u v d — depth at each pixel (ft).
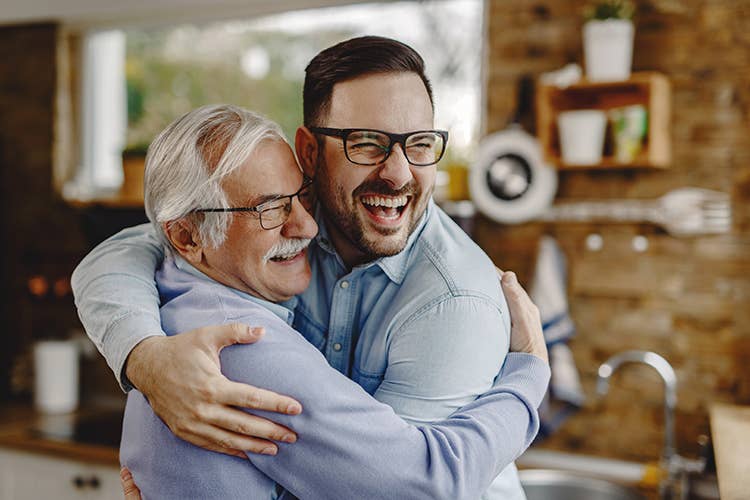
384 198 3.57
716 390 7.75
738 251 7.65
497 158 8.38
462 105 9.02
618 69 7.54
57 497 8.91
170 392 3.23
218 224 3.58
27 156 10.96
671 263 7.89
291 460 3.29
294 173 3.66
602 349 8.18
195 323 3.56
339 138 3.57
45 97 10.84
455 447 3.31
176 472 3.44
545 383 3.78
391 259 3.81
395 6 9.31
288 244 3.67
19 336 11.13
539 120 7.88
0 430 9.26
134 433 3.74
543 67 8.38
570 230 8.28
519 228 8.48
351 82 3.53
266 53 10.10
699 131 7.73
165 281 3.85
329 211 3.73
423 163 3.60
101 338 3.58
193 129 3.60
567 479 7.66
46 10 10.55
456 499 3.26
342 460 3.25
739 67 7.59
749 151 7.57
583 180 8.19
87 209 9.82
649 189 7.93
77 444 8.72
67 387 10.33
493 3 8.59
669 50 7.81
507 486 4.07
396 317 3.65
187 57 10.59
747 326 7.63
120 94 11.04
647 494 7.32
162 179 3.65
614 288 8.11
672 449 7.68
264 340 3.39
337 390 3.31
